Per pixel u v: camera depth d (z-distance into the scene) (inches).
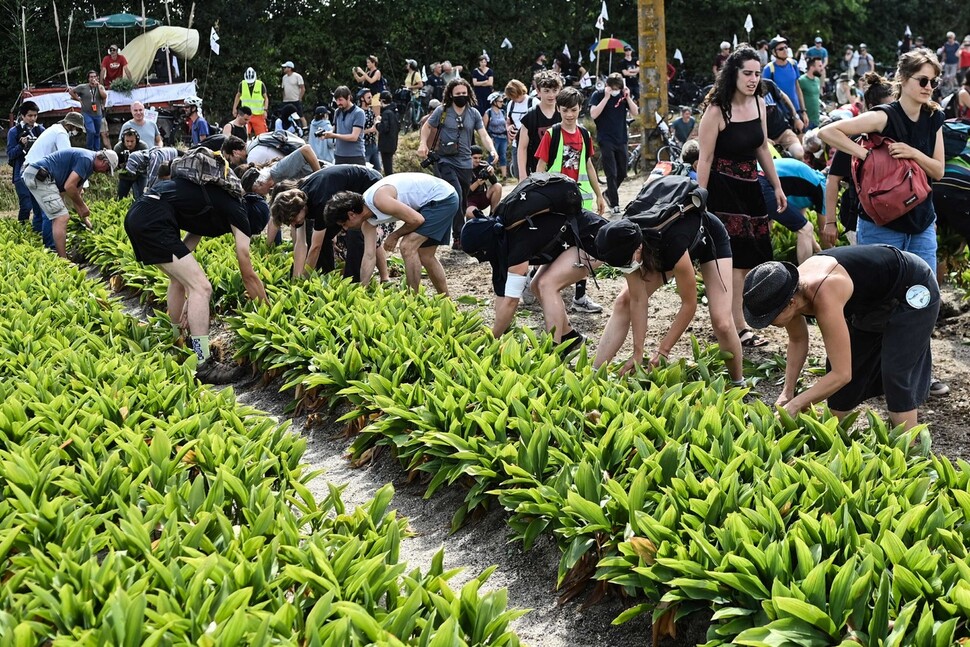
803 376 261.7
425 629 131.1
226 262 368.8
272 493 176.4
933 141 241.8
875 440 183.9
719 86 262.1
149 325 322.7
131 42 958.4
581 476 176.2
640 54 631.8
